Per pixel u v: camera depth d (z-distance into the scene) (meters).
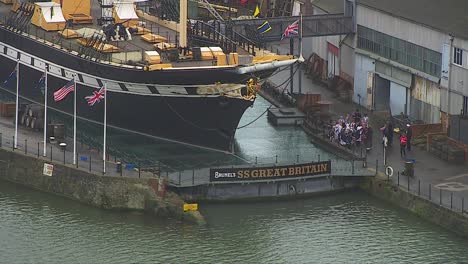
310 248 184.00
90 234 187.75
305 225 191.50
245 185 199.62
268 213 195.75
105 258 180.50
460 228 187.38
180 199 194.12
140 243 185.00
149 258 180.50
